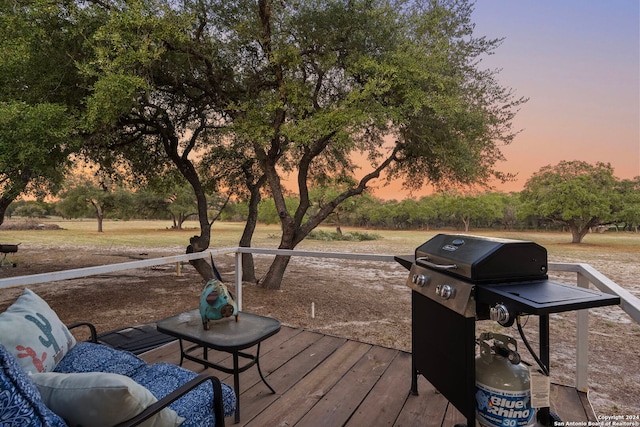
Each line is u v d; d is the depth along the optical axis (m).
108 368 1.54
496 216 33.75
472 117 6.48
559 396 2.04
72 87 5.82
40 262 12.85
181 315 2.14
